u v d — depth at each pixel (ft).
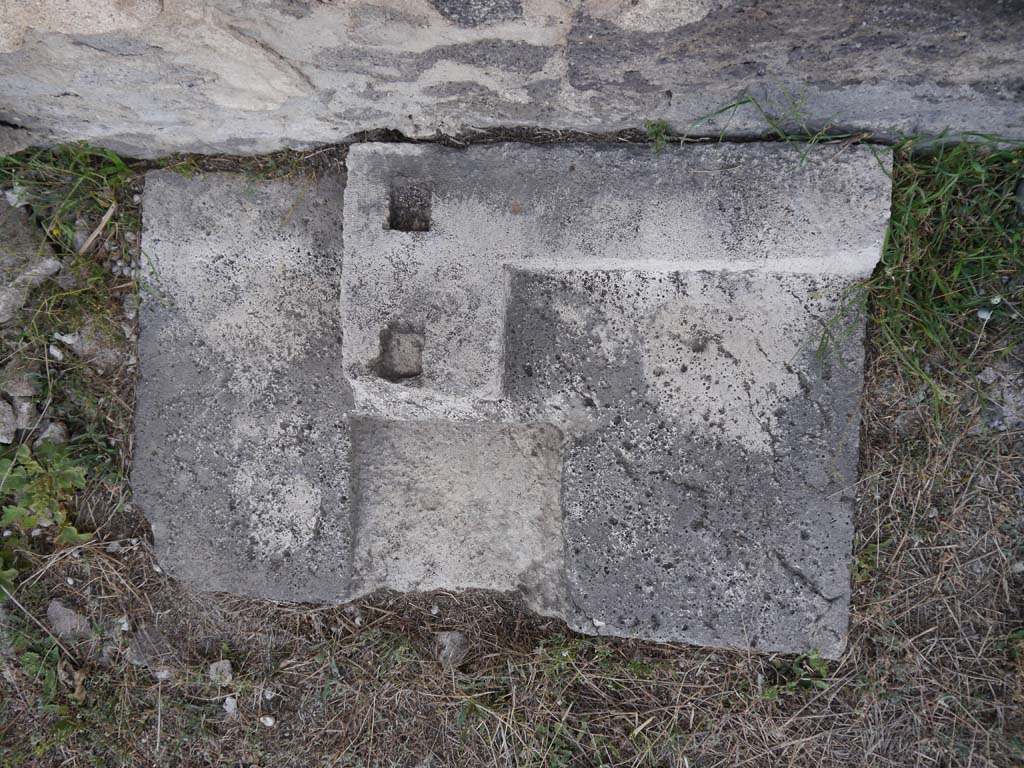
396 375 6.05
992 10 4.38
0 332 7.25
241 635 7.42
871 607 6.55
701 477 6.18
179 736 7.38
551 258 5.88
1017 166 5.95
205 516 6.78
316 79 5.46
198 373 6.75
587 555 6.36
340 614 7.38
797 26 4.60
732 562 6.21
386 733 7.27
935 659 6.54
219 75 5.45
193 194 6.69
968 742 6.49
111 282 7.18
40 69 5.39
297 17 4.73
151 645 7.41
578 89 5.41
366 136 6.23
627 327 6.15
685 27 4.66
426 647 7.27
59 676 7.39
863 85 5.18
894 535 6.52
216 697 7.39
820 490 6.10
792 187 5.66
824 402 6.06
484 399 6.08
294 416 6.64
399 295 5.94
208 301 6.73
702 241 5.77
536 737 7.02
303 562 6.71
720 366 6.11
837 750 6.70
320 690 7.34
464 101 5.66
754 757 6.78
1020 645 6.36
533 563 6.79
